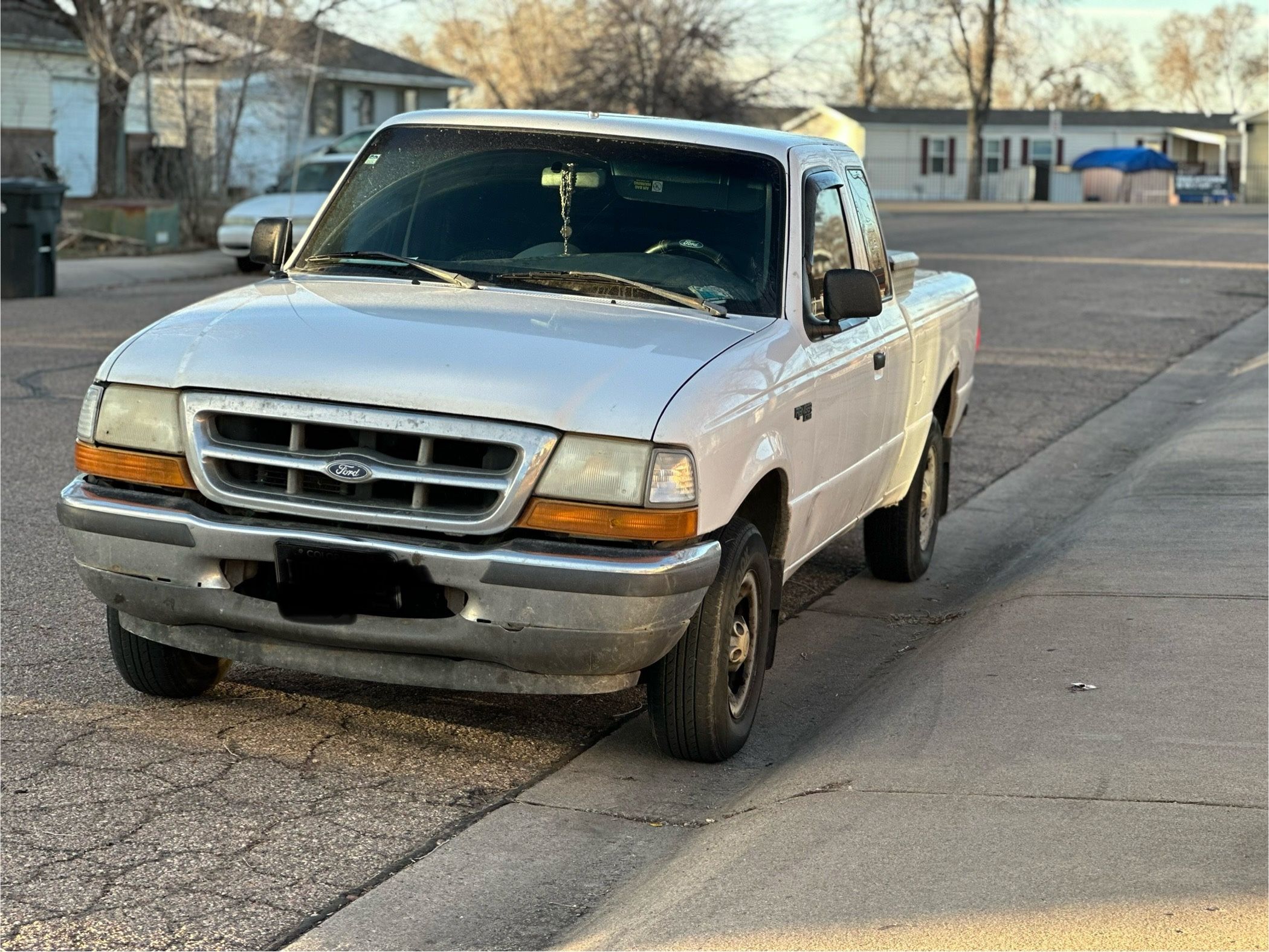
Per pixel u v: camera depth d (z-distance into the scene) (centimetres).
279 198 2441
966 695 534
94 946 368
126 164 3828
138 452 476
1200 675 541
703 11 4016
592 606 442
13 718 527
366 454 451
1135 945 343
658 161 575
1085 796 433
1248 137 7581
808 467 553
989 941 347
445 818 457
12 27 3750
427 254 565
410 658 471
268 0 3108
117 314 1806
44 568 723
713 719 494
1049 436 1215
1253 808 419
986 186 7612
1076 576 695
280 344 473
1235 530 771
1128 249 3180
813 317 563
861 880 384
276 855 425
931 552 812
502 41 6025
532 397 446
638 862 430
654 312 520
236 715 538
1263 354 1614
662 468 443
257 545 458
